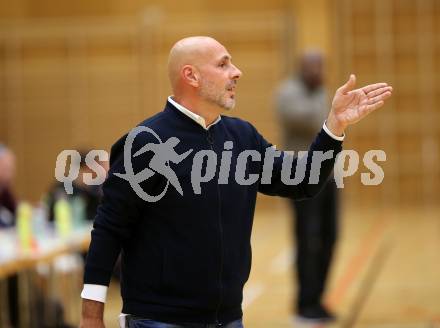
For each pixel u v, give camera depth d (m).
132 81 34.56
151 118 5.89
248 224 5.96
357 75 34.75
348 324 13.10
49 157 34.78
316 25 34.00
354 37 34.75
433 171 34.66
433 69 34.81
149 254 5.73
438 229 25.69
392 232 25.39
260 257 21.55
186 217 5.67
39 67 34.62
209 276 5.67
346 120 5.80
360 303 14.83
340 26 34.62
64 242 12.46
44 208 14.83
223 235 5.72
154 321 5.71
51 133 34.78
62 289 13.53
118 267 15.35
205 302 5.67
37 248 11.54
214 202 5.71
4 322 12.16
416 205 34.28
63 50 34.69
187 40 5.91
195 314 5.68
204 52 5.81
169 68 5.93
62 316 12.76
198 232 5.67
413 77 34.81
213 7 34.50
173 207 5.66
